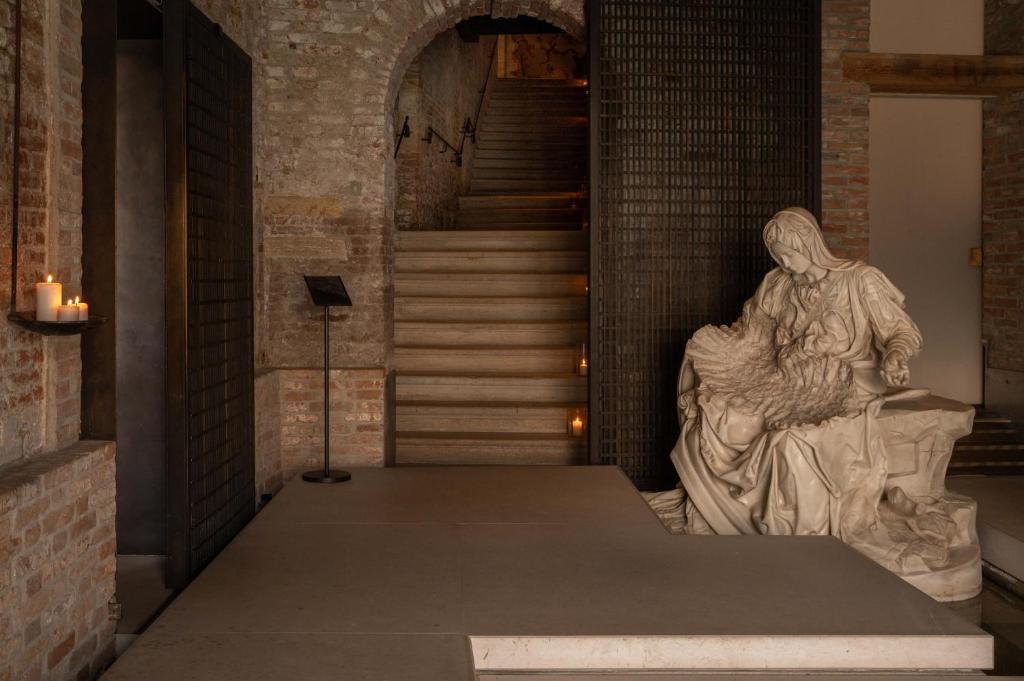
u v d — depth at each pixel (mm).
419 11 6051
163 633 3248
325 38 6020
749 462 4805
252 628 3301
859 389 4898
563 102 12297
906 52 7301
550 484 5461
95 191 3506
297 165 6062
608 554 4164
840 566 4016
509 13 6344
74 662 3236
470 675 2939
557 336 7812
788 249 5020
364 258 6074
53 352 3279
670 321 6348
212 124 4473
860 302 4969
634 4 6234
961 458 6977
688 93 6297
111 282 3520
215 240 4520
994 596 4902
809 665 3264
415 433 7047
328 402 5539
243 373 5062
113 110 3502
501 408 7102
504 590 3703
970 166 7680
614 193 6301
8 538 2768
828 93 6660
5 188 2969
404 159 8914
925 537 4770
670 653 3250
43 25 3178
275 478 5973
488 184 11375
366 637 3227
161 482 4703
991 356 7621
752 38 6297
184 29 4031
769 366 5250
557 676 3225
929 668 3283
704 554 4172
